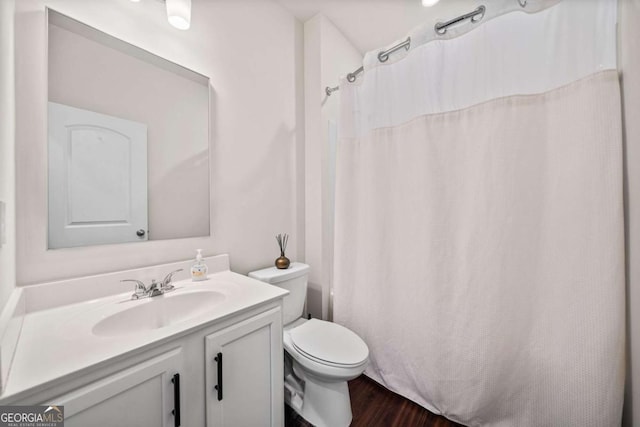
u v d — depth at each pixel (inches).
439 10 70.6
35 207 34.0
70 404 22.0
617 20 35.9
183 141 49.8
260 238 64.1
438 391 51.1
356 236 64.7
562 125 39.9
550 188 41.3
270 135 66.4
